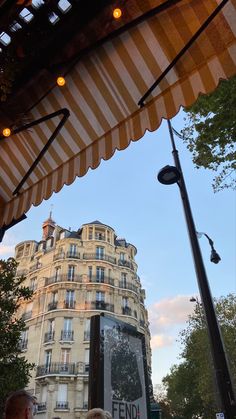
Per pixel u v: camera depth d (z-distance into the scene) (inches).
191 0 79.3
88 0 84.6
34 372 1680.6
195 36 77.9
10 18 85.2
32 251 2225.6
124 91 91.0
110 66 92.1
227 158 312.8
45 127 106.1
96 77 94.7
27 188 113.2
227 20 76.6
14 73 91.4
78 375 1646.2
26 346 1788.9
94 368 116.9
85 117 99.2
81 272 1964.8
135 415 123.9
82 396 1616.6
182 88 81.6
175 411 2000.5
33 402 93.8
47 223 2347.4
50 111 104.7
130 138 88.9
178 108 80.9
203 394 1270.9
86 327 1785.2
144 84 87.6
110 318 129.6
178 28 81.9
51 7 84.9
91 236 2129.7
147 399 132.7
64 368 1656.0
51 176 106.7
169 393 2007.9
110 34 86.6
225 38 77.0
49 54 91.7
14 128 103.3
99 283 1939.0
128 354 132.2
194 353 1304.1
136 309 2055.9
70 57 92.6
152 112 86.0
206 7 78.5
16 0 81.9
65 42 90.5
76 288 1900.8
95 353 118.6
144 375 136.2
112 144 93.1
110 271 2028.8
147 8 83.7
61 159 105.0
